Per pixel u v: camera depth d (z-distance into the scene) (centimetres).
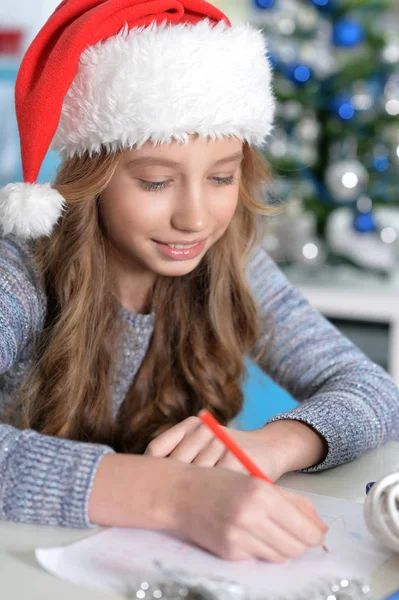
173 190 92
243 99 91
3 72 247
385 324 228
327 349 112
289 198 223
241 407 117
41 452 77
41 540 71
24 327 100
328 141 222
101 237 103
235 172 96
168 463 75
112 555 67
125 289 111
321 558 67
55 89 91
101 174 92
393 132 217
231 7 255
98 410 107
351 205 225
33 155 94
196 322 114
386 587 63
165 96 87
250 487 70
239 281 115
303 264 233
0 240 104
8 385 108
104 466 75
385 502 66
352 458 93
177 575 60
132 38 90
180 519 70
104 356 108
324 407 95
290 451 87
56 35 95
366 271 232
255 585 63
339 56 216
